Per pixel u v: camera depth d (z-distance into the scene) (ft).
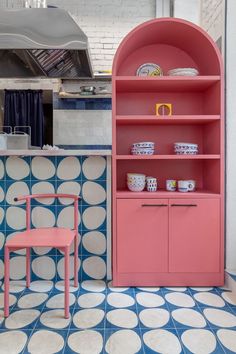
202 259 6.76
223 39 7.07
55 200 6.97
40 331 4.96
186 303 5.96
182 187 7.08
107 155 6.75
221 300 6.10
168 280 6.75
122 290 6.54
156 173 8.05
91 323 5.20
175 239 6.73
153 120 7.05
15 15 7.83
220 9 7.38
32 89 13.29
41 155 6.61
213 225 6.76
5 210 6.95
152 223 6.70
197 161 8.07
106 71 12.63
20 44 7.67
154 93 8.06
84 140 13.19
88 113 13.17
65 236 5.82
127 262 6.71
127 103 8.07
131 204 6.69
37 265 7.05
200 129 8.08
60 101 13.20
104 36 13.42
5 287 5.41
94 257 7.03
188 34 7.15
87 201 6.97
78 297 6.18
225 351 4.45
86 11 13.41
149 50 8.11
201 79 6.82
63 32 7.73
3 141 8.00
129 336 4.82
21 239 5.61
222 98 6.81
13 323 5.20
